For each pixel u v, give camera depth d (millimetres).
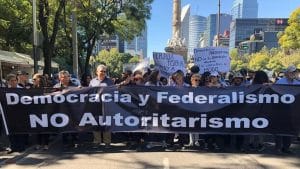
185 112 5660
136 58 56688
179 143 6004
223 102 5613
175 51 23656
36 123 5699
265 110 5578
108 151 5727
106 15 22938
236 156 5457
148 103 5680
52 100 5699
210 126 5652
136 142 6137
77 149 5863
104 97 5695
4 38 21484
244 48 80125
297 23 51375
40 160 5234
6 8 18391
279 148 5797
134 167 4871
